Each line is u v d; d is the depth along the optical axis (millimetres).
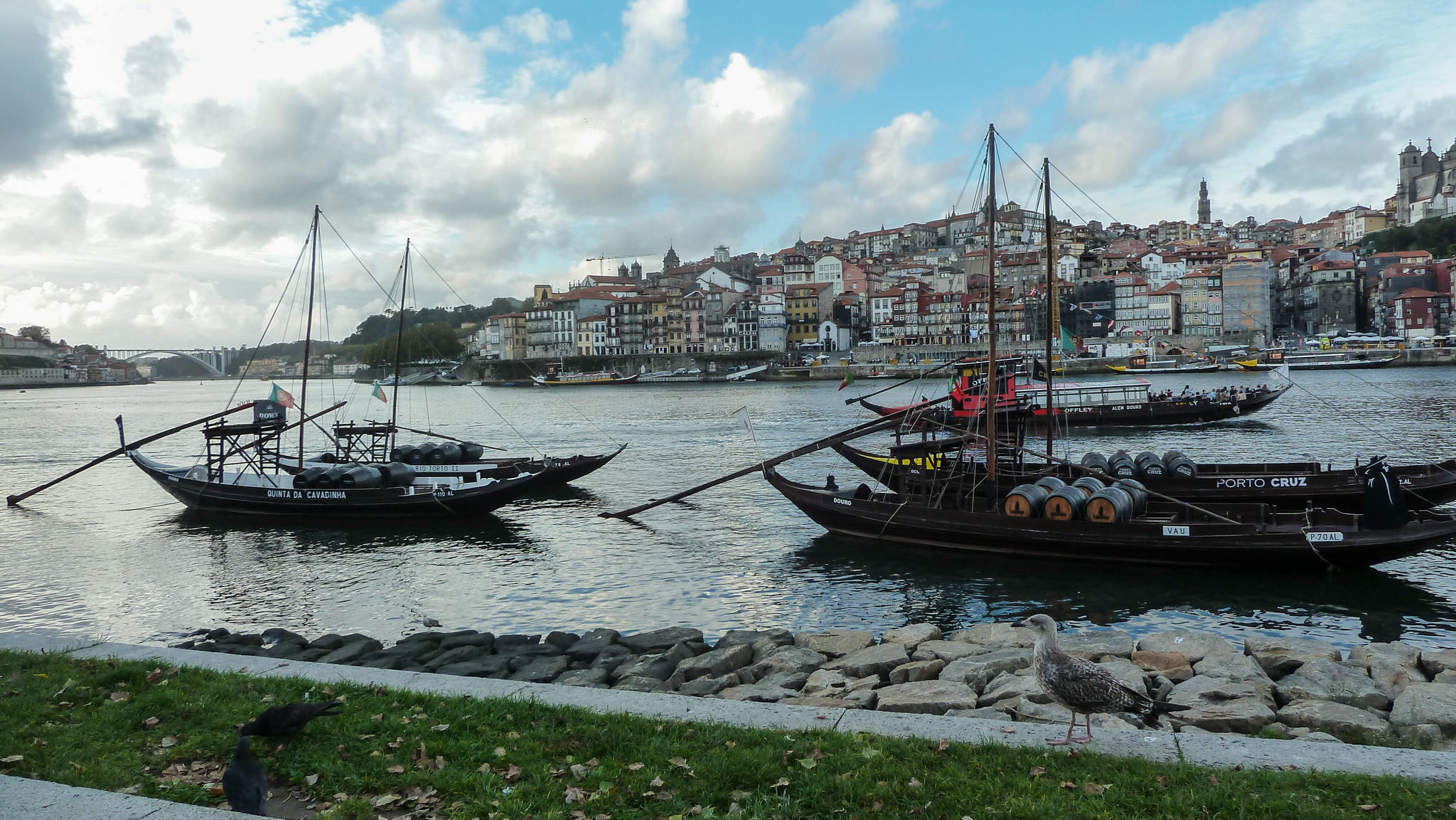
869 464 42156
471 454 51344
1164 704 9453
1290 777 8594
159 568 34062
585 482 54156
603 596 28422
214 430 45875
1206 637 17906
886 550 33562
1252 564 28453
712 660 18219
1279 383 121938
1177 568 29266
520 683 12586
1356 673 15336
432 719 10859
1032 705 13266
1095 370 163375
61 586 31250
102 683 12719
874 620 25234
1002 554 31812
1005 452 41812
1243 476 37125
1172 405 79500
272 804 9078
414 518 42312
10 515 46625
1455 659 16172
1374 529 27047
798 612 26094
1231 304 190250
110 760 9984
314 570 33250
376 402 168500
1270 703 14188
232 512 45250
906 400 123938
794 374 196125
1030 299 188875
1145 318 192375
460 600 28422
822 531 37375
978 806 8133
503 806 8406
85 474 63594
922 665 16562
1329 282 197000
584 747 9883
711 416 105875
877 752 9227
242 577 32156
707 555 33969
